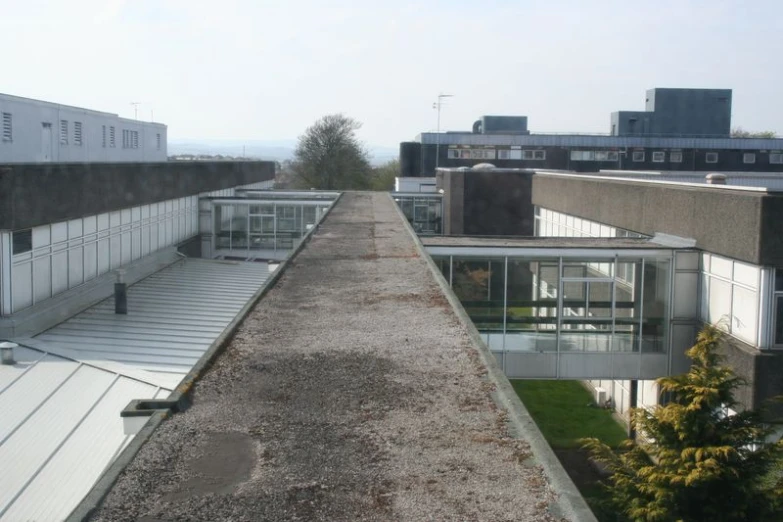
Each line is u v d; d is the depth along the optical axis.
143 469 6.03
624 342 20.48
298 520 5.23
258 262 39.31
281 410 7.38
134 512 5.34
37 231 21.67
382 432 6.80
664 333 20.39
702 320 19.89
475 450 6.39
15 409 14.79
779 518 11.06
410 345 9.81
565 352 20.50
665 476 11.35
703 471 11.00
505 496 5.55
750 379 17.03
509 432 6.78
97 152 39.09
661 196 22.08
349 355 9.34
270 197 46.97
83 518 5.16
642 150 72.25
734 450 11.26
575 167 73.06
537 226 38.94
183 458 6.25
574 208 30.88
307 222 43.12
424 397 7.76
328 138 84.44
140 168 31.50
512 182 46.72
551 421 23.05
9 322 19.55
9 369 17.03
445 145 73.94
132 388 16.20
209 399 7.71
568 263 20.34
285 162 107.12
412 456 6.28
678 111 74.62
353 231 23.64
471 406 7.48
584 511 5.17
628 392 22.55
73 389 16.06
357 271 15.84
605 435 21.64
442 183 49.84
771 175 39.94
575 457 19.75
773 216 16.69
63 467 12.45
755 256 16.88
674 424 11.80
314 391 7.95
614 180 26.16
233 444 6.55
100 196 26.58
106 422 14.29
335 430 6.87
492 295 20.48
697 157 72.12
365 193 49.06
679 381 12.22
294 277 15.08
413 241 20.95
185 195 39.28
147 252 33.53
